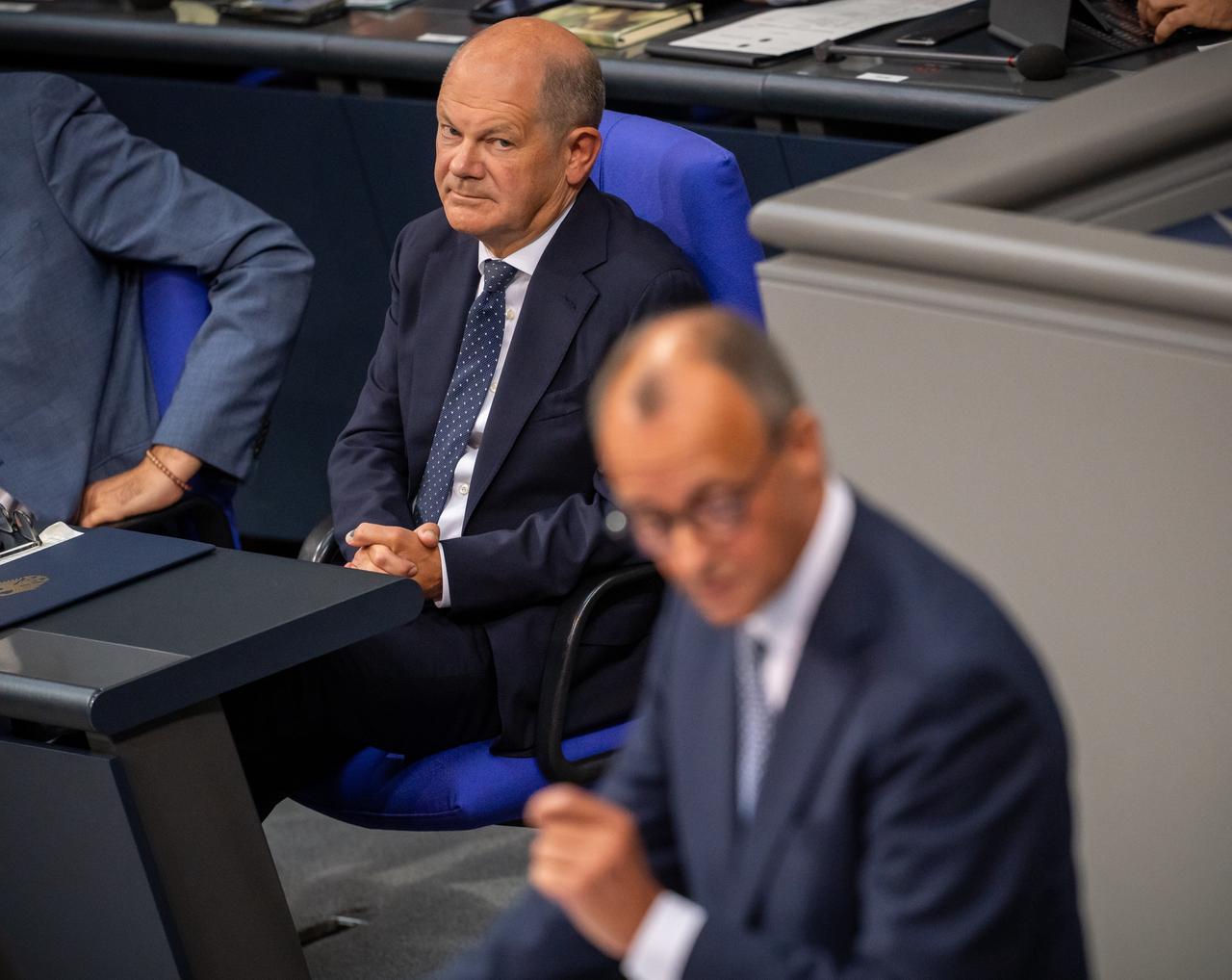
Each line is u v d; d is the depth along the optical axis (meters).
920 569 4.05
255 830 7.45
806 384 5.18
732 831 4.36
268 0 13.23
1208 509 4.49
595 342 8.84
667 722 4.62
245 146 13.32
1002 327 4.68
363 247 13.23
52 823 7.25
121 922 7.30
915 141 10.96
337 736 8.92
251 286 10.33
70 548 8.27
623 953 4.24
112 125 10.73
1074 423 4.65
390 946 10.14
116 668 6.98
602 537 8.59
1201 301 4.30
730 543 3.85
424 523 8.91
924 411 4.94
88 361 10.44
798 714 4.07
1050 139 5.43
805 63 11.14
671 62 11.45
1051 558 4.84
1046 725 3.91
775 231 5.10
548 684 8.33
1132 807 4.95
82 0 14.25
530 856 11.00
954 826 3.88
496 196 8.78
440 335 9.34
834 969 4.02
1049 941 4.02
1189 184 5.61
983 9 11.63
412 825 8.54
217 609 7.45
